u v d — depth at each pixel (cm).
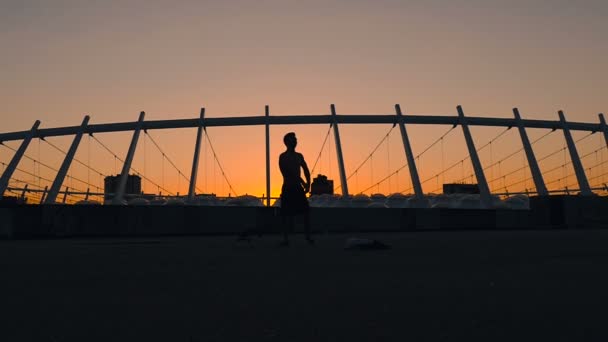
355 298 463
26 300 469
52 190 3766
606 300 443
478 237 1411
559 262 732
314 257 845
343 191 3719
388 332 342
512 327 352
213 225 1962
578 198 2350
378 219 2108
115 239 1636
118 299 470
